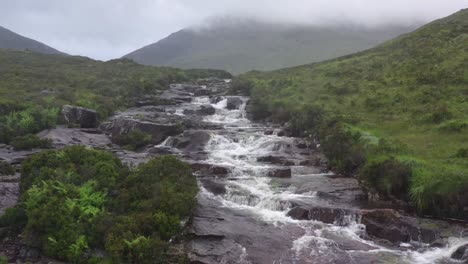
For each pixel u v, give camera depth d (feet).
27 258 42.83
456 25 173.27
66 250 42.78
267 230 53.62
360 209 58.80
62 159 61.67
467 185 57.00
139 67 251.39
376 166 67.00
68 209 47.03
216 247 47.93
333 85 142.61
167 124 111.75
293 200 62.75
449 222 55.72
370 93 121.29
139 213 49.21
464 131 81.20
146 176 57.98
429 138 81.56
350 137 85.81
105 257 42.78
